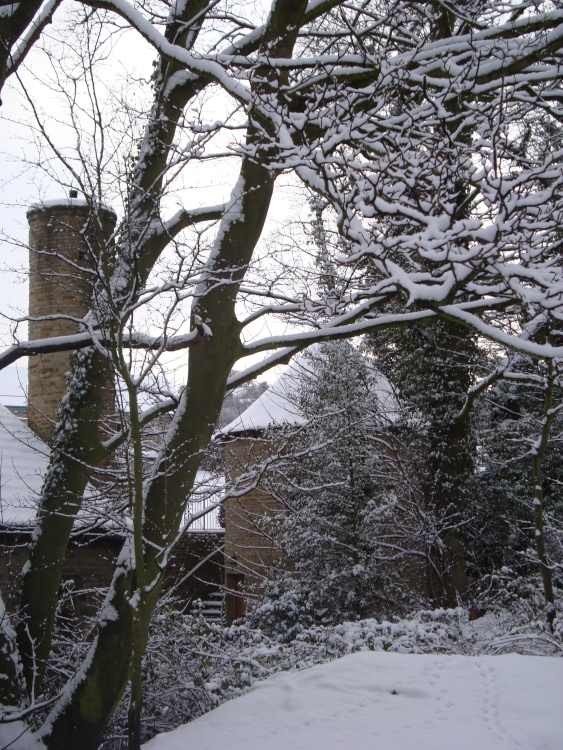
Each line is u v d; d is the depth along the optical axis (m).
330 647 10.38
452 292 6.71
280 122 7.79
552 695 7.24
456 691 7.50
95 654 7.22
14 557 13.62
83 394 8.50
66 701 7.11
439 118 8.06
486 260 6.62
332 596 16.28
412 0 9.38
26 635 7.88
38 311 16.53
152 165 8.91
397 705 7.20
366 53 8.89
